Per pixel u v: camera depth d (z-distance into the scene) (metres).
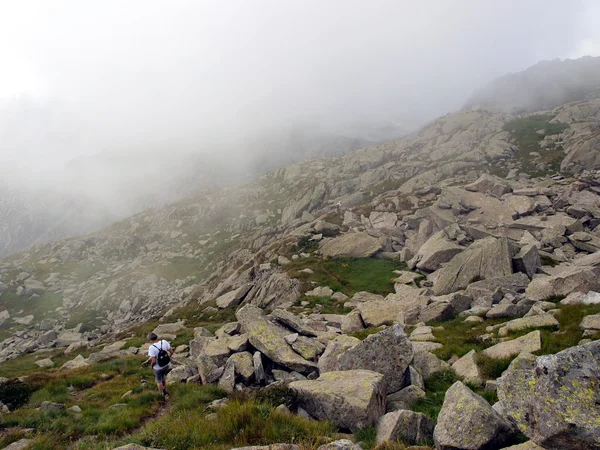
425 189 84.62
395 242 56.56
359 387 10.64
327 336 19.53
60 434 11.78
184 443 9.13
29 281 116.56
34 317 94.69
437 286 34.25
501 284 28.69
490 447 7.45
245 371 15.27
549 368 6.93
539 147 121.19
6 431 12.24
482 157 122.25
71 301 104.19
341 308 36.94
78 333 72.94
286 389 11.73
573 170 88.81
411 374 12.41
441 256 41.31
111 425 11.97
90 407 14.46
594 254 29.22
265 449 7.84
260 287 52.72
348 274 48.16
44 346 63.09
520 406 7.49
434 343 17.69
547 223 45.16
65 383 18.17
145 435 9.96
